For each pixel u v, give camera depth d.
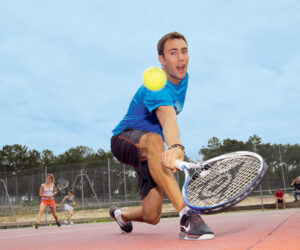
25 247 2.08
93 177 15.88
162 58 2.57
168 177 2.05
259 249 1.27
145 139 2.28
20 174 16.73
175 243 1.68
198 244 1.56
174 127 2.14
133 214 2.79
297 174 12.66
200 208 1.64
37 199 16.27
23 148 62.25
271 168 12.89
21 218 15.41
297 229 2.12
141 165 2.39
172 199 2.00
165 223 4.96
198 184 1.95
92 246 1.86
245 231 2.15
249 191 1.59
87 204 15.68
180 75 2.50
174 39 2.51
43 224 13.30
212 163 1.95
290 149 12.85
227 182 1.86
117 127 2.68
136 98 2.59
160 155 2.13
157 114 2.31
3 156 61.28
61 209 16.08
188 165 1.89
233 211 12.58
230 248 1.34
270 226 2.52
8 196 16.22
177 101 2.57
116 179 15.57
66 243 2.24
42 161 62.22
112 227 4.75
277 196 12.03
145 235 2.53
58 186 14.95
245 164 1.87
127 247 1.66
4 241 2.89
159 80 2.05
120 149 2.55
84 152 60.69
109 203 15.41
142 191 2.58
